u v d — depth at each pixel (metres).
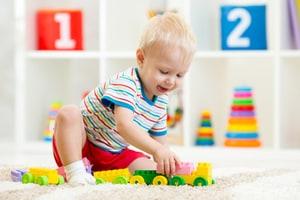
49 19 3.10
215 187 1.45
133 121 1.70
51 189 1.40
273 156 2.79
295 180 1.60
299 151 2.79
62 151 1.57
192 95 2.98
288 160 2.71
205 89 3.08
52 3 3.28
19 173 1.63
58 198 1.29
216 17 3.12
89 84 3.36
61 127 1.57
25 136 3.06
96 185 1.47
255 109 3.19
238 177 1.67
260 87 3.25
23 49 3.05
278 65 2.84
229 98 3.25
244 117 2.92
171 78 1.61
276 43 2.85
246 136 2.91
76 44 3.08
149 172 1.53
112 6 3.08
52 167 2.10
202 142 3.00
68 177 1.56
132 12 3.14
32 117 3.13
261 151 2.80
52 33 3.10
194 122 3.02
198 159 2.69
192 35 1.61
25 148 2.99
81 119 1.64
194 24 3.00
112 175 1.62
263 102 3.24
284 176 1.68
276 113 2.84
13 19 3.22
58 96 3.36
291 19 2.91
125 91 1.61
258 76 3.25
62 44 3.09
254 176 1.69
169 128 3.13
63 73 3.39
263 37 2.93
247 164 2.51
